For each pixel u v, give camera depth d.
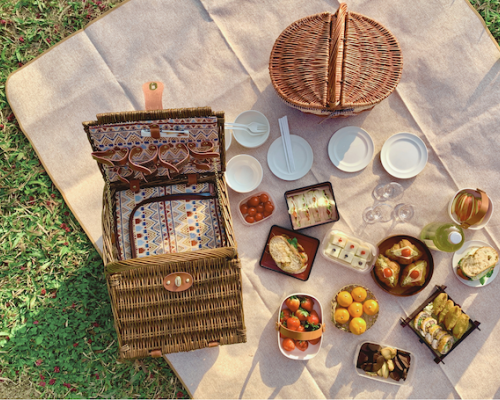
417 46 2.30
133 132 1.67
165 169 1.88
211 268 1.72
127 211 1.93
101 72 2.29
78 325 2.28
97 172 2.29
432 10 2.29
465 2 2.28
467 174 2.29
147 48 2.30
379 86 1.94
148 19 2.30
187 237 1.92
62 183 2.28
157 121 1.63
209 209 1.96
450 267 2.25
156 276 1.70
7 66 2.34
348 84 1.90
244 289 2.25
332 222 2.28
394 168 2.27
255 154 2.31
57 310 2.27
